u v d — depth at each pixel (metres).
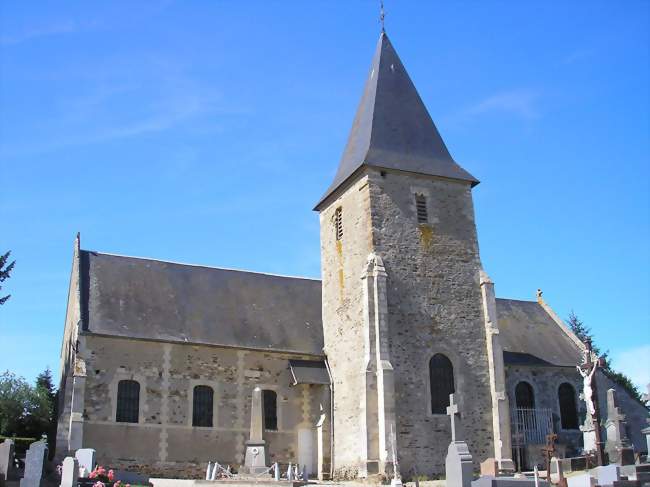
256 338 30.48
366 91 33.75
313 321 32.69
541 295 39.69
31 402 41.88
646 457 24.64
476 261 30.62
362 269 29.17
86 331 27.30
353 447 27.72
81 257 30.75
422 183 30.78
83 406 26.17
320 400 30.11
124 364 27.67
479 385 28.83
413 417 27.25
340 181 31.72
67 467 19.47
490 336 29.44
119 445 26.69
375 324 27.58
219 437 28.31
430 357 28.39
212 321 30.48
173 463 27.31
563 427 33.66
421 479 26.20
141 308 29.58
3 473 21.91
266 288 33.69
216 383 28.95
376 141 31.09
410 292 28.91
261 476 25.08
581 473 24.09
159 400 27.83
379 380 26.83
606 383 35.41
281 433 29.34
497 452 28.00
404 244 29.48
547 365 34.19
